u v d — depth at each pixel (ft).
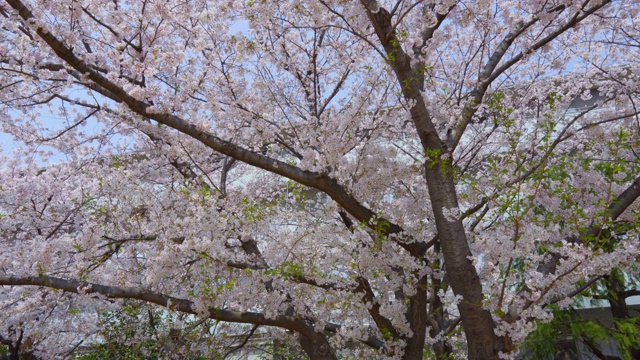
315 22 15.78
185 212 17.46
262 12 14.79
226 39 18.67
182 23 19.33
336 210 18.03
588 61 21.79
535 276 12.54
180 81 17.22
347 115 15.20
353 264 16.72
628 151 18.39
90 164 22.00
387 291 18.07
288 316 16.87
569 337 28.30
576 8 15.42
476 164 20.85
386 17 13.97
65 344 26.76
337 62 21.54
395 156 16.26
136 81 17.78
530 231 12.30
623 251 12.21
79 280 16.31
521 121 21.47
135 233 17.92
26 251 18.28
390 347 16.49
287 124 19.95
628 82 20.01
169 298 16.20
